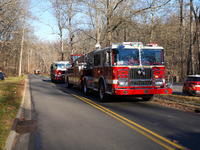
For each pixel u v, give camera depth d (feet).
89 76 46.29
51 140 16.88
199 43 107.14
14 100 35.78
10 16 97.09
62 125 21.34
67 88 66.44
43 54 256.11
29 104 34.99
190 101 33.22
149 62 33.01
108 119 23.77
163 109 29.94
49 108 31.04
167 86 33.32
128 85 31.99
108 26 62.39
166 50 81.30
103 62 36.24
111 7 64.08
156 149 14.64
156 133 18.38
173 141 16.24
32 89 62.13
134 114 26.45
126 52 32.45
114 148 14.90
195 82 38.09
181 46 93.40
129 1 61.41
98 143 15.98
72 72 61.05
